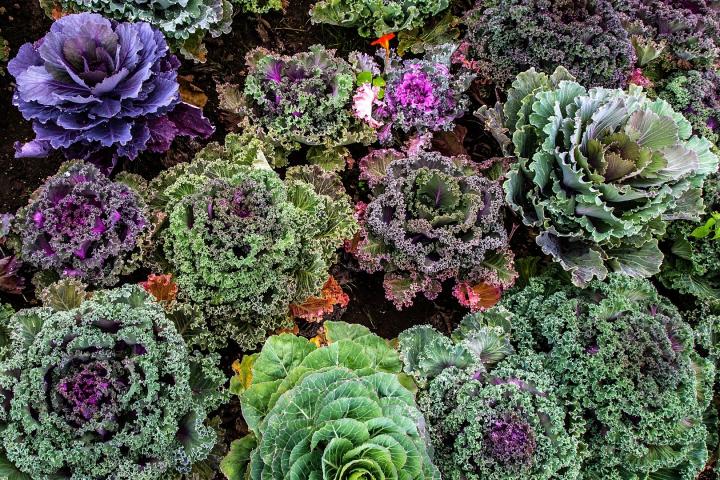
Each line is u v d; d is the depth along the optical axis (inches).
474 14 73.5
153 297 58.7
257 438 56.2
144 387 55.2
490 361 63.2
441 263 64.1
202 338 60.9
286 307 62.2
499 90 72.7
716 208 69.9
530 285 66.3
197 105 70.7
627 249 67.6
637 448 59.7
